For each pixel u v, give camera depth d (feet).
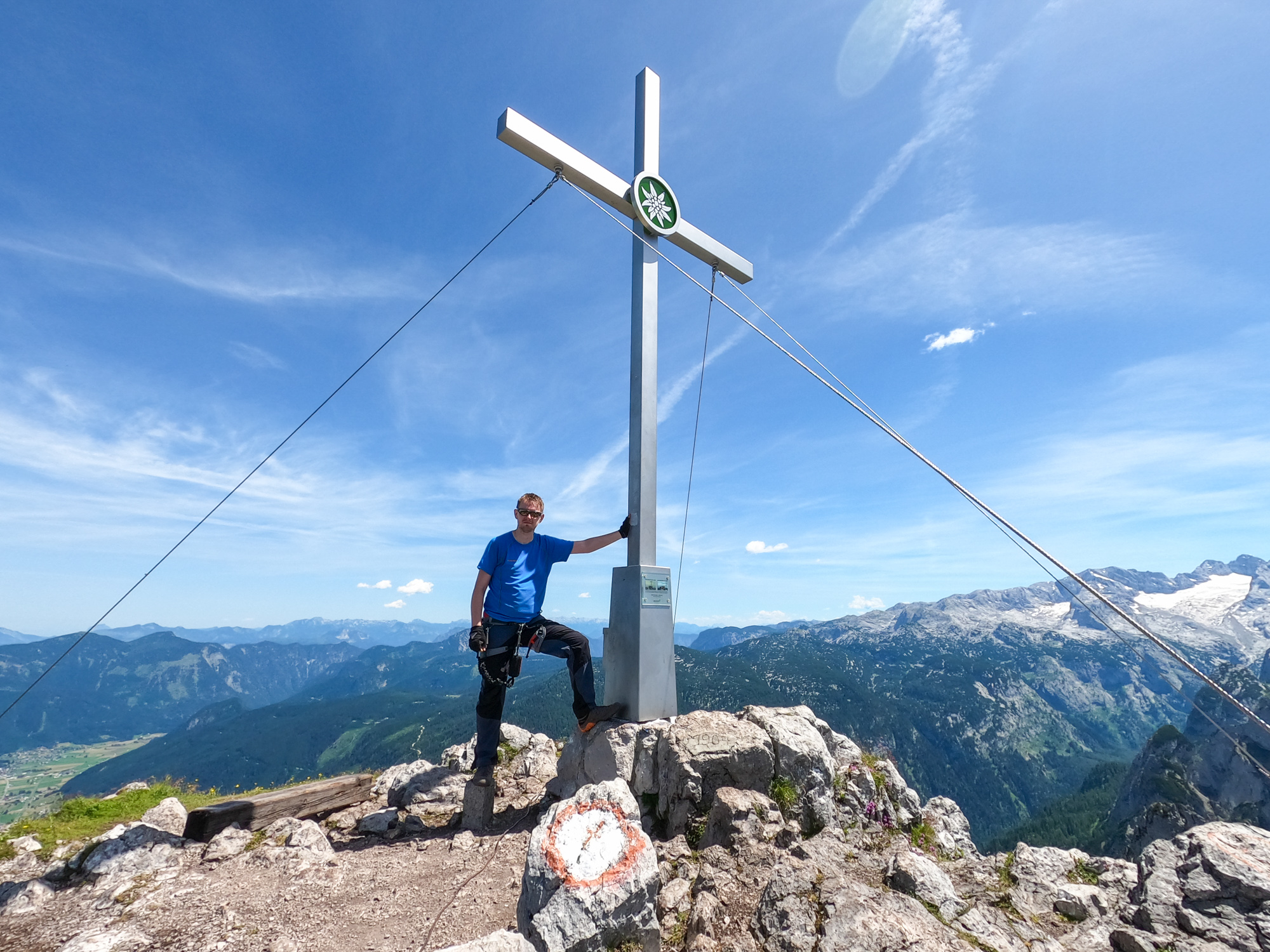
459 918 8.45
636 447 14.11
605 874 7.32
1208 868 8.75
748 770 11.19
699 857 9.80
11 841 10.88
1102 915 8.91
